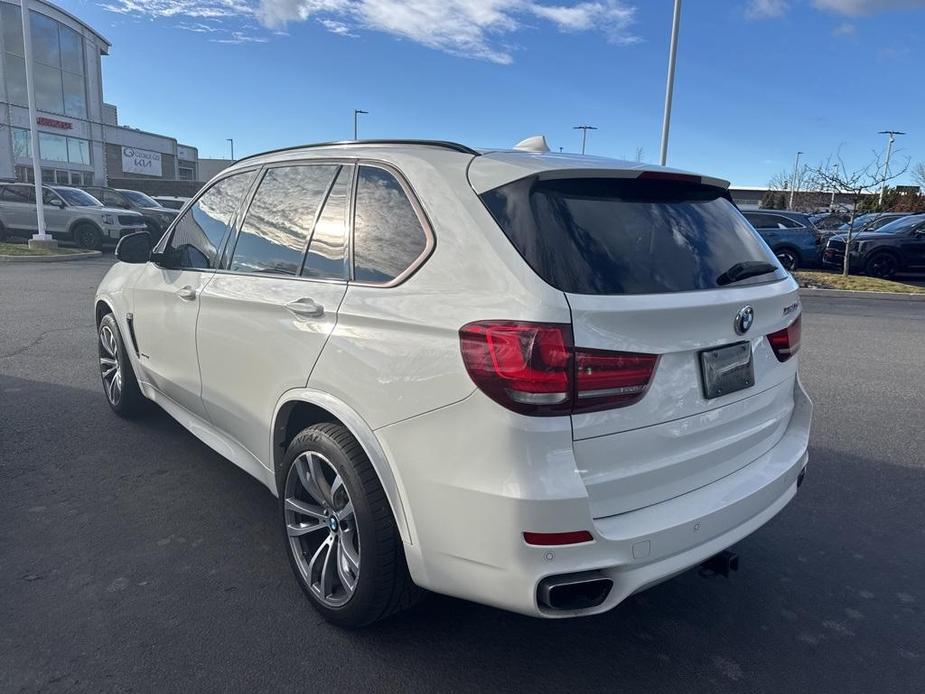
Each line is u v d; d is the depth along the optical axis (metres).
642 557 2.39
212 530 3.76
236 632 2.94
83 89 38.12
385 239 2.81
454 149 2.85
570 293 2.30
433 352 2.44
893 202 38.25
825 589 3.43
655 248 2.63
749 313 2.76
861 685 2.76
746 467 2.91
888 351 9.06
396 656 2.83
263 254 3.45
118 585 3.24
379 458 2.62
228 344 3.50
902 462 5.02
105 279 5.31
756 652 2.95
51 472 4.39
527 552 2.26
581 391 2.26
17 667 2.68
